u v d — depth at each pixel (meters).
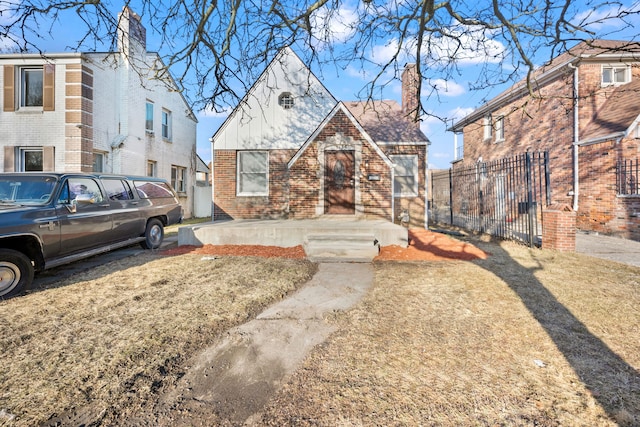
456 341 3.19
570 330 3.41
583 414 2.14
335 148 10.89
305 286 5.14
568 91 12.47
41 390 2.38
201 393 2.40
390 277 5.62
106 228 6.21
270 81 12.23
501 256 7.38
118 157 13.02
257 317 3.85
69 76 11.48
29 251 4.89
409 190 12.82
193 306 4.10
